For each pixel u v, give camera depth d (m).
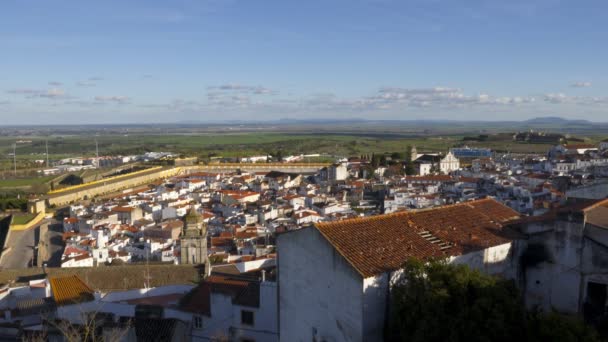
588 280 41.88
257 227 138.12
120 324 51.44
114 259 117.06
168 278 71.00
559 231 43.56
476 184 198.25
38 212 198.00
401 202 162.50
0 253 146.25
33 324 57.72
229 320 52.62
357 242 41.84
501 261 44.81
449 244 44.03
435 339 34.62
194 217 84.19
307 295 43.97
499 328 33.34
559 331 32.16
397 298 37.84
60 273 74.19
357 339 38.38
